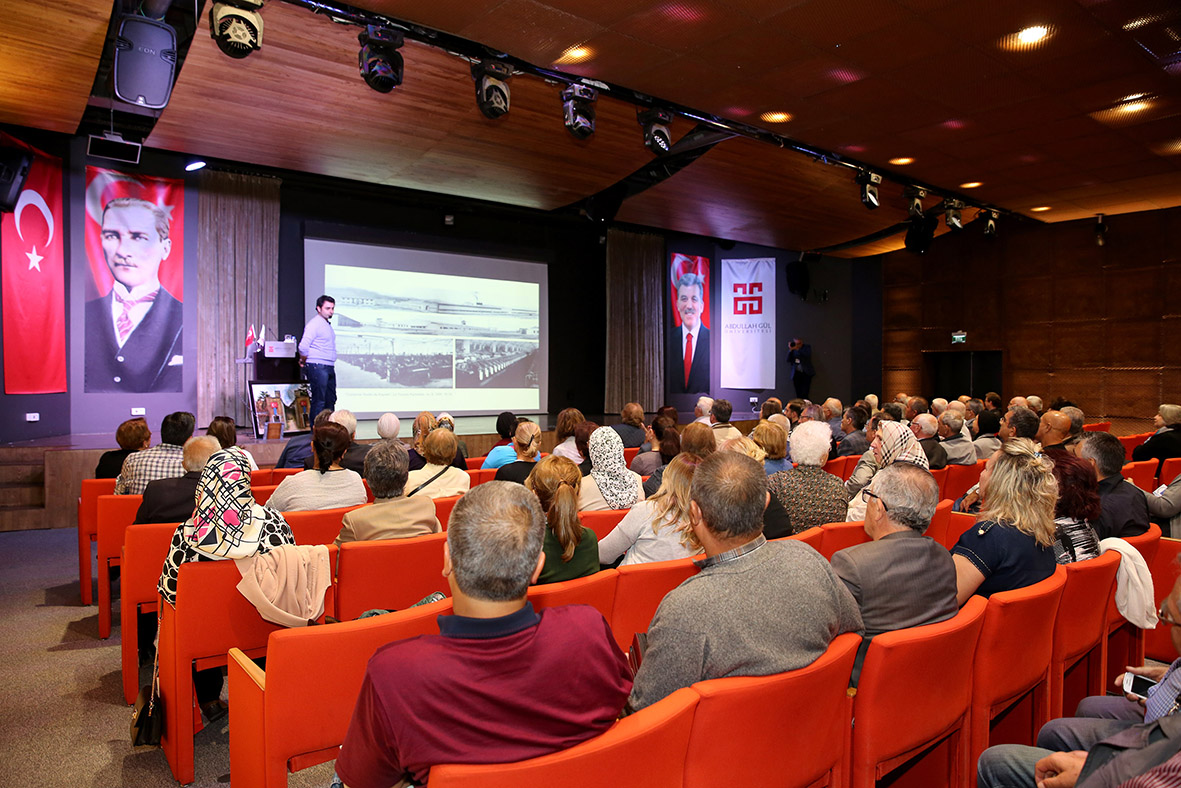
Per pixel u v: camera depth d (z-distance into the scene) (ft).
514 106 23.75
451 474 11.62
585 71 21.43
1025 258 44.78
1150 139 27.68
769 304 48.19
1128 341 41.32
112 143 23.45
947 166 31.14
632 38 19.38
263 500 12.01
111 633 11.29
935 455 15.92
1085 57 20.66
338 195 33.63
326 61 20.33
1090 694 8.17
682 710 3.94
